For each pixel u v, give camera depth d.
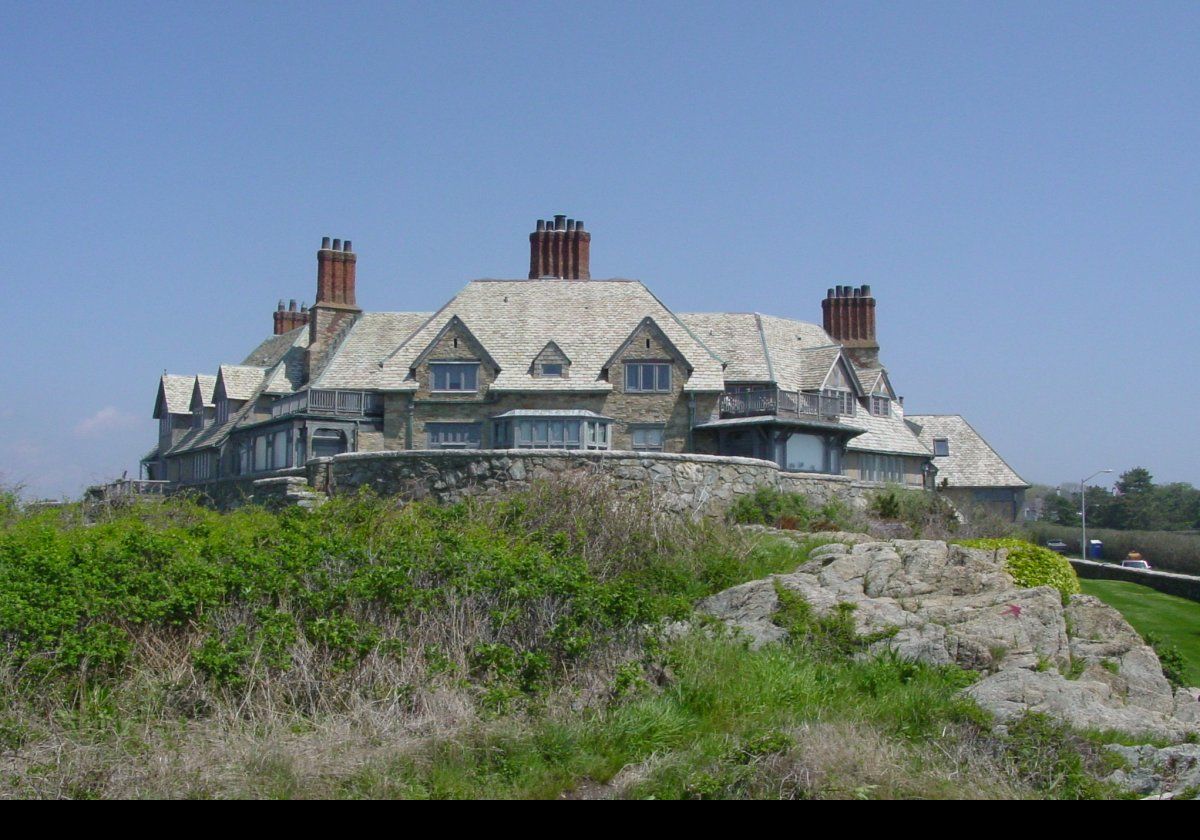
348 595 13.88
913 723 12.62
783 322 51.56
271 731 11.77
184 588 13.53
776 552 19.91
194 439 55.41
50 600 12.88
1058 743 11.84
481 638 13.88
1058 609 15.89
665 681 13.65
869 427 50.72
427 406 43.56
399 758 11.23
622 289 47.22
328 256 48.50
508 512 19.94
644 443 43.34
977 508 38.16
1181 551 61.81
